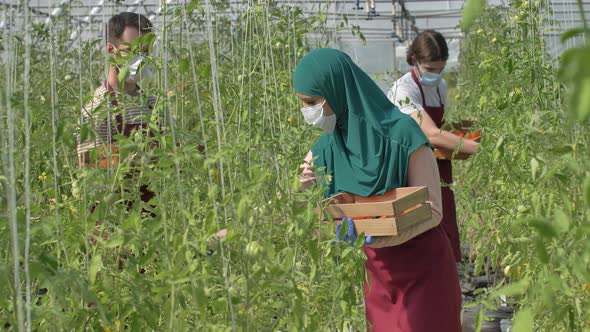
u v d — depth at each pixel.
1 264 1.68
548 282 1.57
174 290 1.84
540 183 2.16
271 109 3.14
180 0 2.37
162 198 2.04
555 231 1.29
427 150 2.61
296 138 2.50
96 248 2.19
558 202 2.29
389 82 4.78
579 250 1.75
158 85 2.52
